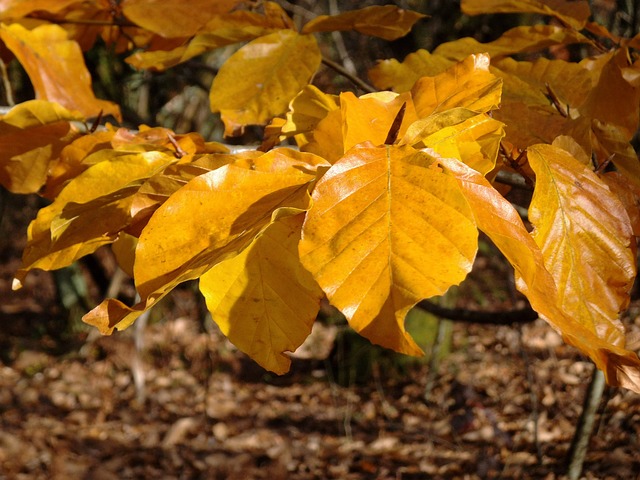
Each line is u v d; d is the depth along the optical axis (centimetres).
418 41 414
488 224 53
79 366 559
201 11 84
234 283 57
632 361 52
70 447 430
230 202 54
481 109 59
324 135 62
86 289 636
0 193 756
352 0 512
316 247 51
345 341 504
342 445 414
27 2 88
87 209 62
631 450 317
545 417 384
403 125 60
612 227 60
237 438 433
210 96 79
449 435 401
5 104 320
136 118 177
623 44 78
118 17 98
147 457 419
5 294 720
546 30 81
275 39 81
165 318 609
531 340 479
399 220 51
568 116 73
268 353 57
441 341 464
